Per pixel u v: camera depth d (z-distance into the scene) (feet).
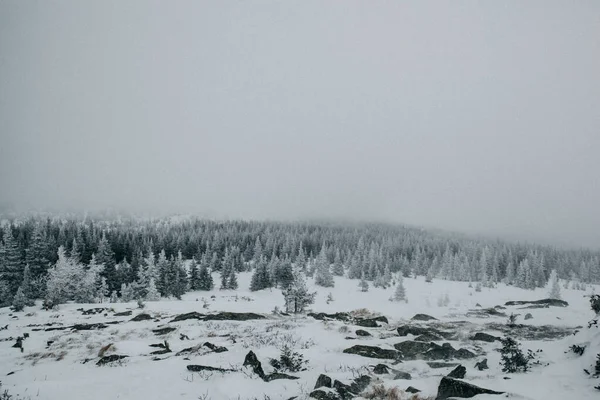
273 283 269.64
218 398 32.48
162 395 33.81
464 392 28.71
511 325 85.81
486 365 41.91
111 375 41.65
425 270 375.25
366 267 335.67
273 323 86.07
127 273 234.58
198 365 40.91
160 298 188.24
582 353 37.65
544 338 69.72
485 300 212.23
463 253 399.44
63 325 90.58
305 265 337.11
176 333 72.08
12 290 193.77
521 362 37.93
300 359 42.86
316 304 160.86
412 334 69.21
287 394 32.68
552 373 34.12
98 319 99.91
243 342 58.54
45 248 223.71
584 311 114.73
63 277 147.74
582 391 28.58
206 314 98.32
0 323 98.12
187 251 381.60
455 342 61.46
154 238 399.85
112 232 368.48
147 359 49.39
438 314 118.83
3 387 39.83
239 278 312.09
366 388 33.14
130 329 79.10
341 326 77.87
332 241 490.49
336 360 45.44
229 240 431.02
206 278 249.96
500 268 379.55
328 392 30.71
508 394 27.68
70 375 45.11
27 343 69.72
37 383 39.29
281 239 432.66
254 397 32.24
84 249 264.31
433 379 35.55
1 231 303.27
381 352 48.78
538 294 249.75
